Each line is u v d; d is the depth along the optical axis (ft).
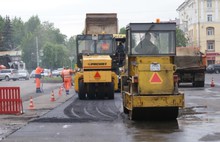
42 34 548.72
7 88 68.64
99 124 56.34
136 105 56.75
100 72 94.12
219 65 328.49
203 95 100.78
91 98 97.45
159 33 60.70
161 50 60.29
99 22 135.85
